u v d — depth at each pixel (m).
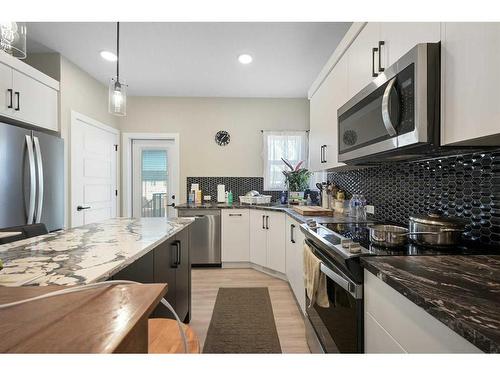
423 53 1.04
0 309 0.48
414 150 1.23
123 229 1.70
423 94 1.05
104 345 0.38
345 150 1.82
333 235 1.51
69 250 1.14
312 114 2.97
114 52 2.77
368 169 2.37
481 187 1.23
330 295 1.37
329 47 2.67
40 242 1.30
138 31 2.39
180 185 4.14
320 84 2.65
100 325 0.43
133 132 4.09
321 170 2.71
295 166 4.14
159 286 0.59
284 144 4.15
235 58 2.90
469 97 0.90
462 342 0.58
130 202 4.13
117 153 4.01
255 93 4.00
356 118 1.65
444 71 1.01
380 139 1.36
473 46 0.88
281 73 3.30
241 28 2.34
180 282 1.92
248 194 3.87
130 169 4.15
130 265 1.13
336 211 2.72
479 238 1.24
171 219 2.19
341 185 3.01
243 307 2.47
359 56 1.77
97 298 0.52
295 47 2.67
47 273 0.83
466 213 1.31
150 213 4.23
